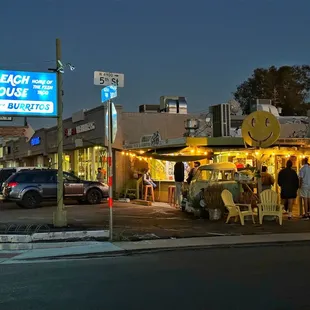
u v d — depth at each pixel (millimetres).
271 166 19125
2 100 13062
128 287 7461
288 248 11164
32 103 13344
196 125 21953
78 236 12305
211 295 6895
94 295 6988
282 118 28172
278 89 51125
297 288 7266
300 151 17688
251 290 7164
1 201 25062
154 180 24000
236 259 9758
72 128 30672
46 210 19734
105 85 12008
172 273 8453
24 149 45562
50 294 7074
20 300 6750
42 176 21156
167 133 26203
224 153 18922
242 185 16359
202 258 9930
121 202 23031
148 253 10656
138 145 21812
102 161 26766
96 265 9367
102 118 25453
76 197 21828
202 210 16328
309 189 15664
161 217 16562
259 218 14633
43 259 10094
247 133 15523
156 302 6555
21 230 12805
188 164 22344
